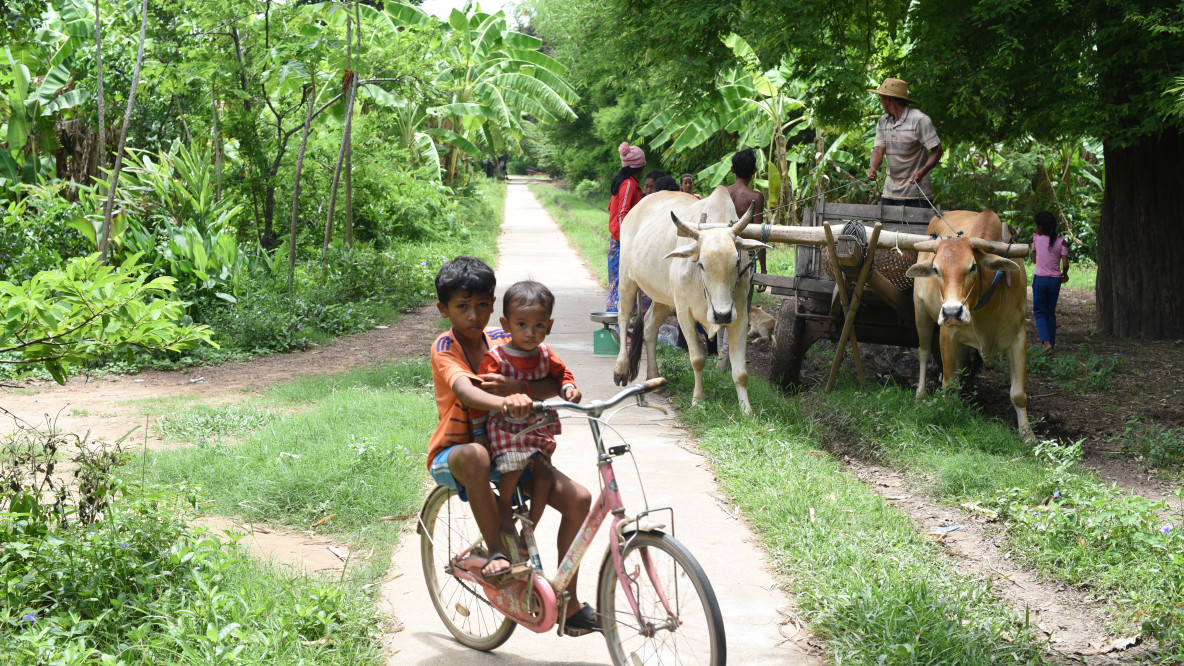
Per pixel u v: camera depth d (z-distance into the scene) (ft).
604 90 77.25
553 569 14.33
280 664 10.71
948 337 22.63
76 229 36.78
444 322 42.52
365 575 14.05
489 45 74.23
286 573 13.71
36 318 12.82
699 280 23.09
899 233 22.66
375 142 65.05
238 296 39.22
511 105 75.05
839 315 25.54
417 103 53.06
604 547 15.48
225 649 10.73
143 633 11.10
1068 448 18.58
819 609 12.78
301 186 57.16
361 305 42.96
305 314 39.42
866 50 35.86
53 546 12.63
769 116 58.90
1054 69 29.58
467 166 110.52
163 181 40.98
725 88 55.72
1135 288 35.40
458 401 11.03
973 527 16.61
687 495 17.97
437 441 11.25
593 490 18.17
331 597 12.32
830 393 24.72
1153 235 34.83
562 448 21.33
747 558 14.89
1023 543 15.38
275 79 46.16
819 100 35.19
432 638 12.45
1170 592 13.17
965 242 20.90
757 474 18.39
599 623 11.12
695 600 10.28
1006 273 21.65
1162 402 25.99
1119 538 14.78
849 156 55.98
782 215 60.23
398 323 42.37
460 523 12.55
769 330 33.47
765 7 32.17
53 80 42.19
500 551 10.97
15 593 11.81
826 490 17.66
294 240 42.65
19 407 25.95
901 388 24.94
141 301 13.66
